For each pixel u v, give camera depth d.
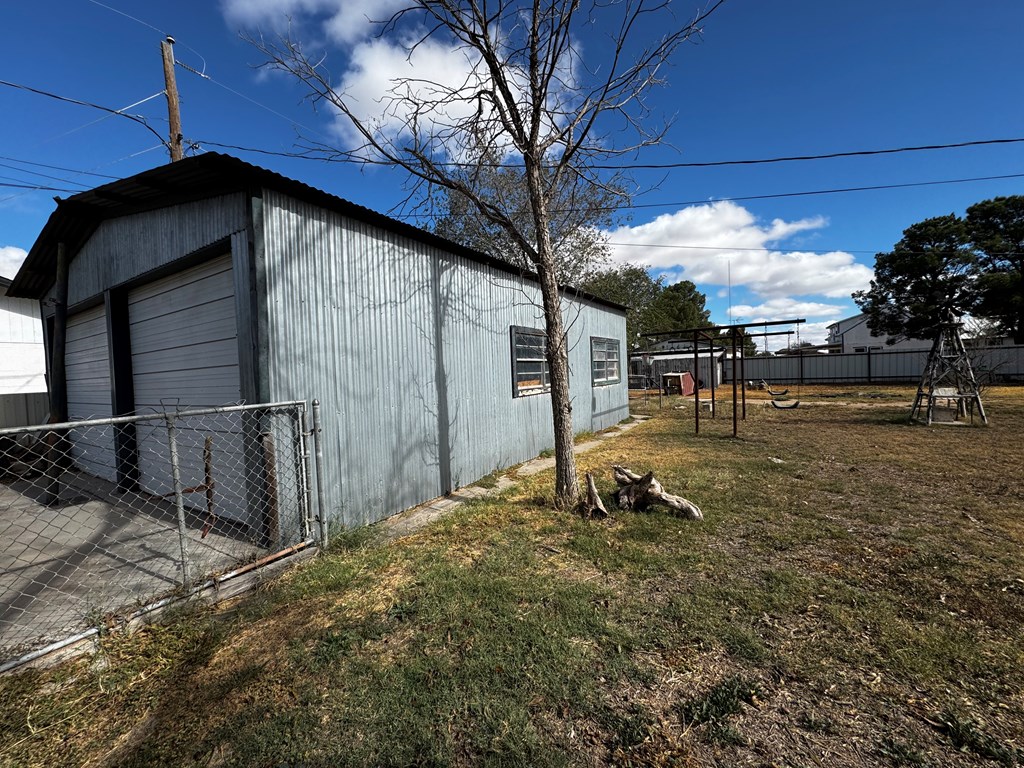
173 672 2.35
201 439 4.72
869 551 3.52
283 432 3.89
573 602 2.86
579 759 1.73
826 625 2.55
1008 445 7.50
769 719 1.89
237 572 3.22
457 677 2.21
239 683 2.22
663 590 3.00
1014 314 22.75
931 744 1.74
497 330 7.10
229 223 3.99
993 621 2.54
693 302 43.97
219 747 1.85
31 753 1.86
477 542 3.96
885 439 8.41
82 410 7.40
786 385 25.17
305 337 4.12
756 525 4.15
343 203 4.36
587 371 10.45
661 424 11.80
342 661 2.37
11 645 2.47
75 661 2.42
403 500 5.13
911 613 2.64
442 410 5.80
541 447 8.30
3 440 8.48
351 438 4.53
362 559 3.63
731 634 2.48
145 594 3.02
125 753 1.85
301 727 1.93
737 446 8.16
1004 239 23.31
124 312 5.81
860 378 23.92
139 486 5.78
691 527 4.14
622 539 3.89
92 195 4.62
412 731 1.89
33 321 10.68
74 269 6.63
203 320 4.60
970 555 3.40
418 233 5.36
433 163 5.06
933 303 24.06
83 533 4.26
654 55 4.81
